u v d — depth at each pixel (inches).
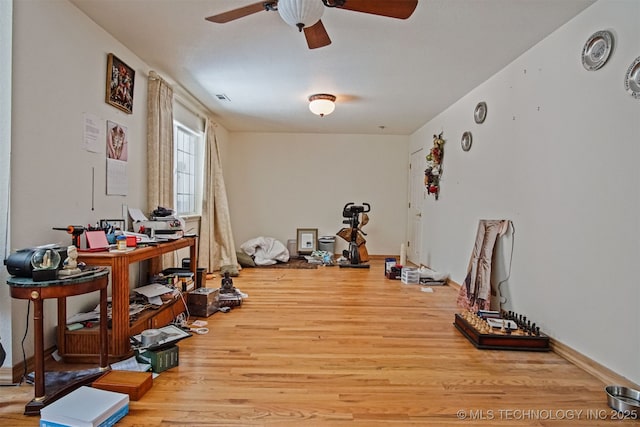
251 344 94.4
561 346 90.7
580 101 86.2
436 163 185.9
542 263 99.3
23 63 73.6
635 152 71.6
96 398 61.8
